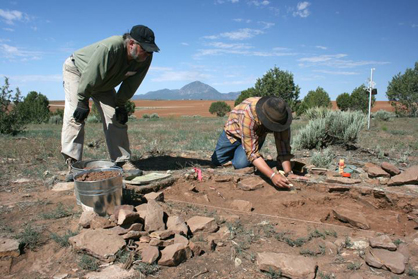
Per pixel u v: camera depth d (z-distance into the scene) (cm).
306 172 457
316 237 279
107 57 340
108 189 280
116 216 260
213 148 672
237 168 468
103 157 571
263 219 316
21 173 441
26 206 311
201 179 436
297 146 704
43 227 267
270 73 2389
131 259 219
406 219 335
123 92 407
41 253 232
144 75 404
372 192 370
